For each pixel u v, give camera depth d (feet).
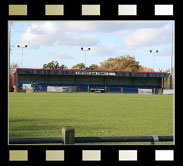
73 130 18.72
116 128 42.50
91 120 51.98
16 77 228.63
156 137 20.07
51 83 261.65
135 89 249.55
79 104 92.84
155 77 282.77
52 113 63.82
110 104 95.50
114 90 246.47
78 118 54.80
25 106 81.71
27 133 36.55
